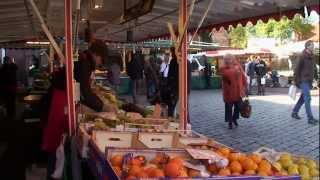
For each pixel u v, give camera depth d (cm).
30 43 1661
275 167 279
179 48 424
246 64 2186
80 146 366
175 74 941
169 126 438
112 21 972
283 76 2588
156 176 244
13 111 1171
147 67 1669
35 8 387
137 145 345
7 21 897
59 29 1117
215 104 1638
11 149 625
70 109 392
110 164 264
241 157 283
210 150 307
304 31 2848
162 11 744
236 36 3256
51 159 466
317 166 302
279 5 589
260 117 1243
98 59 466
